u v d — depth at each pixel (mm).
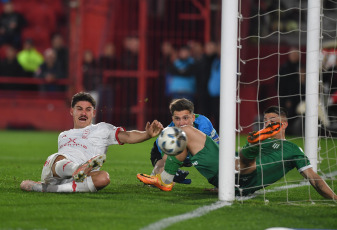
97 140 20141
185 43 58344
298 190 21312
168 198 18328
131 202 17250
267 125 17531
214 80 51469
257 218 14984
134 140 20078
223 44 17344
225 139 17469
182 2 58250
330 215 15617
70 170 18438
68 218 14609
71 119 62250
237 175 18422
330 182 24047
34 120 62469
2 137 51906
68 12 61906
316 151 23000
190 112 19516
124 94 57406
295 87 52188
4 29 67625
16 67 61562
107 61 57094
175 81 53219
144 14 57406
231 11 17328
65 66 61156
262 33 59312
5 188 19938
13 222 14109
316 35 23109
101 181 18953
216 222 14391
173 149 17562
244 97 58281
